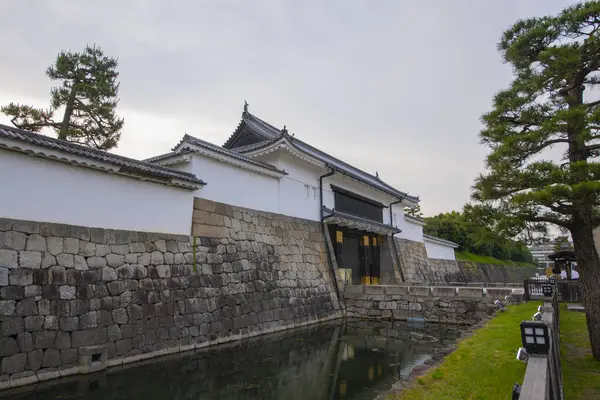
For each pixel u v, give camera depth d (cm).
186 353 1182
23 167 973
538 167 849
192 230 1438
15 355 830
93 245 1075
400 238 3325
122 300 1086
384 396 640
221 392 870
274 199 1944
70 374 912
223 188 1645
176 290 1255
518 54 938
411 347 1343
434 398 615
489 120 984
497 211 927
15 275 883
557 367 649
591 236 884
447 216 5497
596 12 818
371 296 2061
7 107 2200
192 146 1522
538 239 916
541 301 1780
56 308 931
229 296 1446
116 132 2555
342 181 2517
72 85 2420
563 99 911
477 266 4722
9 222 915
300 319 1772
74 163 1070
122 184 1209
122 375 947
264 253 1738
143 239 1222
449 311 1869
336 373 1030
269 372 1027
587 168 761
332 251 2222
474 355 867
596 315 891
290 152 2014
